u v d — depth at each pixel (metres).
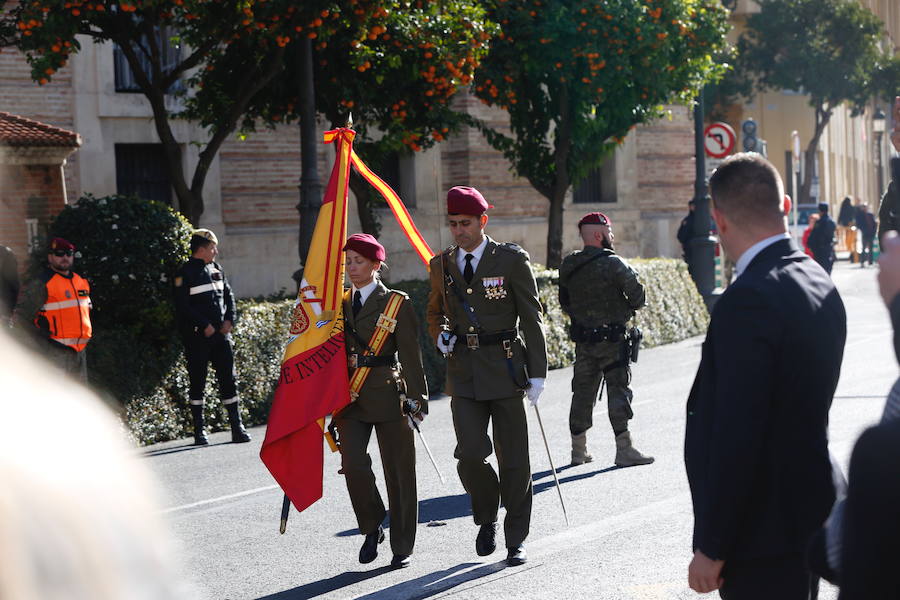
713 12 19.09
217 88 15.63
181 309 10.69
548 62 17.78
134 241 10.84
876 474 1.88
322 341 6.16
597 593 5.53
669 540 6.49
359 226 22.34
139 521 0.80
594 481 8.27
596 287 8.75
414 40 13.75
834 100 39.31
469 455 6.15
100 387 10.33
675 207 28.08
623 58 17.66
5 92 18.34
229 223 20.75
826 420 3.15
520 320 6.30
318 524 7.40
